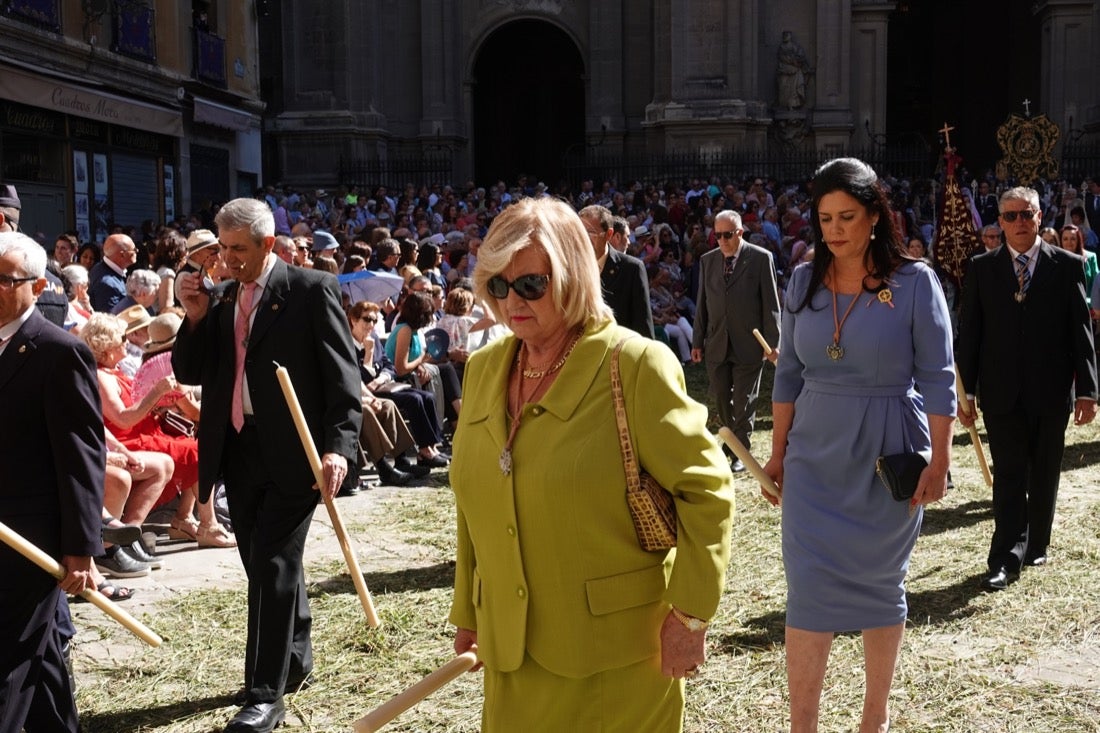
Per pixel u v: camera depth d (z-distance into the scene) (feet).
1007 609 18.83
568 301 8.77
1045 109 112.37
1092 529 23.65
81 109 63.52
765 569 21.34
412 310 32.30
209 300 15.26
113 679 16.55
